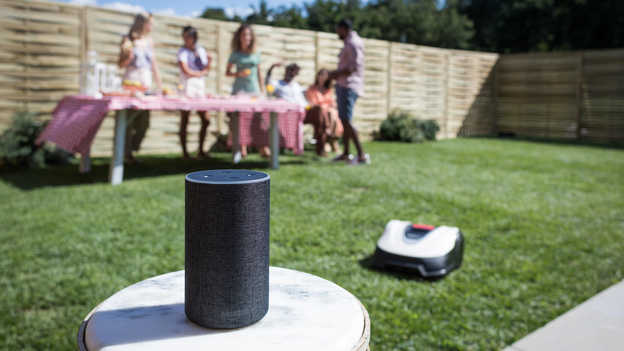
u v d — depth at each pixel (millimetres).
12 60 6152
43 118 6422
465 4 44812
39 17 6254
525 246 3285
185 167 5961
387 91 10508
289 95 7133
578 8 23531
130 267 2635
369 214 3930
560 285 2621
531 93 12609
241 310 928
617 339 1996
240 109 5246
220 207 904
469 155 8000
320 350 850
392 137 10234
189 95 5684
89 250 2887
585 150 9344
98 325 925
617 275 2789
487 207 4301
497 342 2012
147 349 839
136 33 5387
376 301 2354
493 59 12883
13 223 3361
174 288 1132
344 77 6203
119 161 4828
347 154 6625
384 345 1961
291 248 3049
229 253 914
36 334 1947
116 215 3633
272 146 5926
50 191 4422
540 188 5312
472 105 12539
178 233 3260
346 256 2990
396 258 2701
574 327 2098
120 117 4773
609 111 11422
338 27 6180
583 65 11719
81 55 6582
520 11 25797
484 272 2791
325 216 3828
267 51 8406
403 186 5062
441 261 2635
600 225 3895
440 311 2279
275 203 4160
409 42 45438
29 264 2643
